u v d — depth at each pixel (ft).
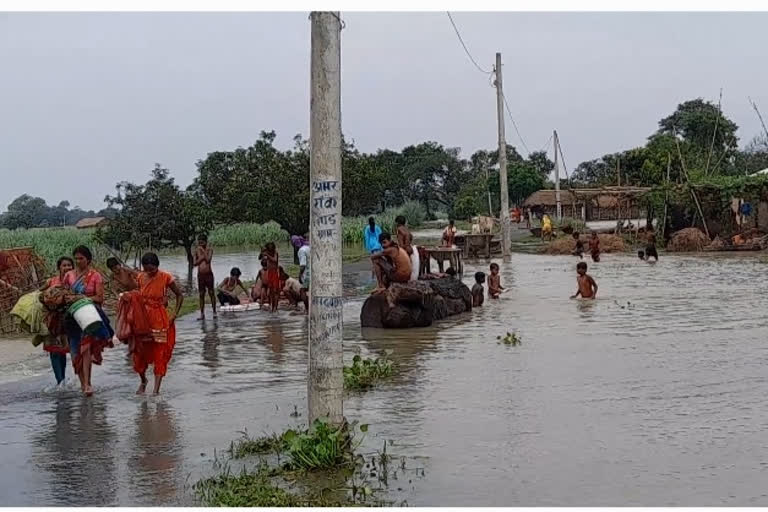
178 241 87.76
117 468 23.67
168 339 33.65
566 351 39.06
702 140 228.43
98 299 35.12
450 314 54.19
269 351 43.42
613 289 67.62
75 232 173.27
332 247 23.79
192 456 24.59
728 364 34.60
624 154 227.20
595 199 183.52
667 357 36.60
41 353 45.91
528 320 50.96
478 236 114.52
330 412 23.86
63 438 27.25
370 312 50.01
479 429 25.91
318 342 23.84
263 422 28.32
